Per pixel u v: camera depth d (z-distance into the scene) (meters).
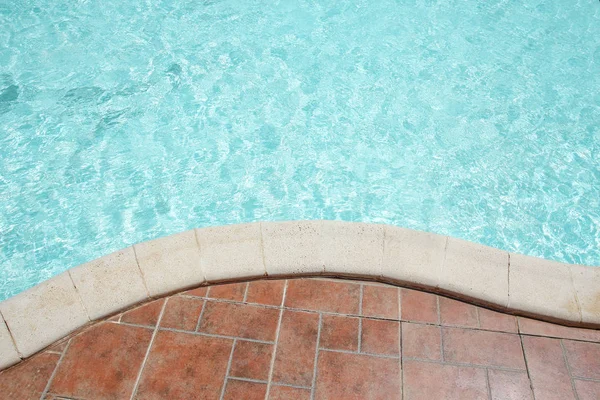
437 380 3.44
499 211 5.25
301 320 3.73
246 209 5.26
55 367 3.50
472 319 3.74
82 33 7.03
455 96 6.30
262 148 5.80
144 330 3.68
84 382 3.44
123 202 5.30
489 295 3.77
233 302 3.83
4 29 7.03
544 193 5.38
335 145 5.82
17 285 4.69
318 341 3.62
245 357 3.54
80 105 6.18
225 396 3.37
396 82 6.46
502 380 3.45
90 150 5.73
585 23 7.22
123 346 3.60
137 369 3.49
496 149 5.77
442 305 3.81
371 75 6.55
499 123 6.02
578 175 5.53
